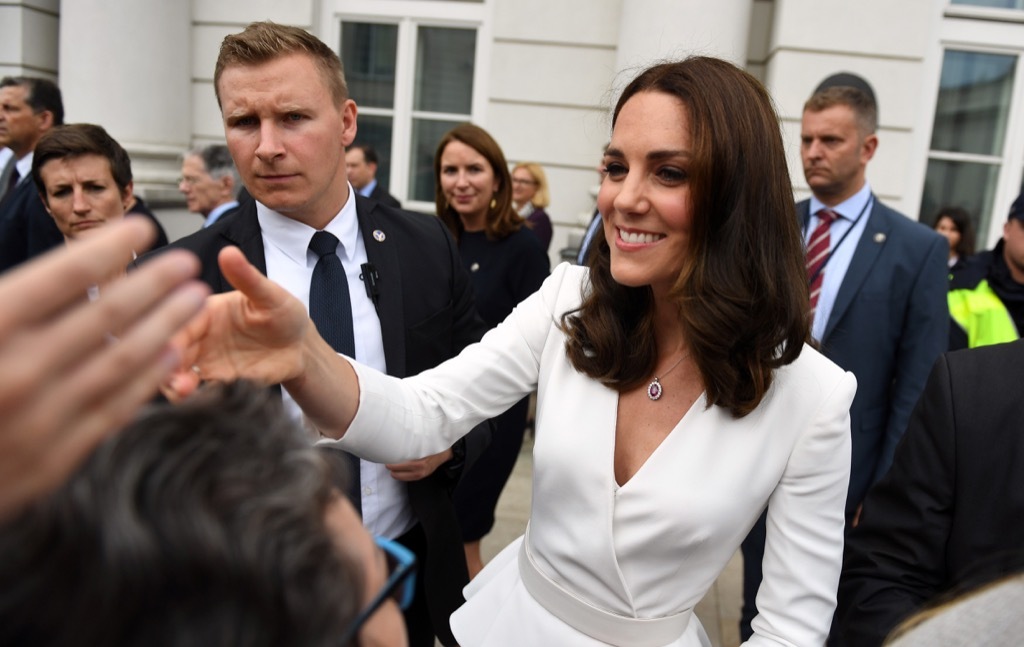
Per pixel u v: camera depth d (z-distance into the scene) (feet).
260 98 4.77
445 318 5.72
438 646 8.63
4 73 18.26
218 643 1.30
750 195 3.54
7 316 1.06
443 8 18.62
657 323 3.98
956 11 16.42
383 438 3.80
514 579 4.25
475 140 10.06
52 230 9.75
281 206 4.95
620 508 3.70
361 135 19.66
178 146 18.07
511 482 13.78
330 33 19.08
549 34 17.49
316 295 5.12
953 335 9.32
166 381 2.43
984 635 2.18
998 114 16.88
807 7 15.20
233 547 1.34
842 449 3.72
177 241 5.07
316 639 1.43
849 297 7.68
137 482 1.35
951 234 15.35
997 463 3.81
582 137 17.78
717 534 3.63
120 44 16.98
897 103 15.51
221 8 18.12
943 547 3.96
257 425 1.61
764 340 3.60
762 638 3.63
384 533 5.34
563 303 4.35
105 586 1.26
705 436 3.68
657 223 3.62
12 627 1.27
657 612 3.75
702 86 3.53
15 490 1.14
